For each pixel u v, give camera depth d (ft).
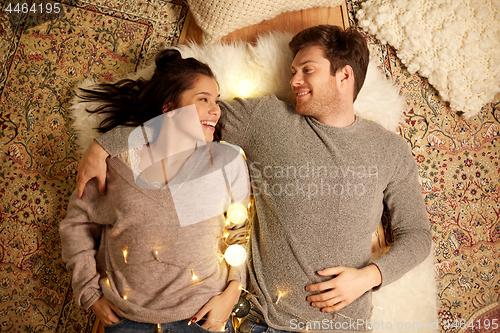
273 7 4.81
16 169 4.68
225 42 5.07
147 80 4.65
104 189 3.73
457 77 5.04
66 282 4.64
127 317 3.49
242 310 3.97
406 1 5.02
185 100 3.90
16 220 4.64
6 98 4.75
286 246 3.99
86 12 4.96
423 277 4.79
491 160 5.33
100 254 3.88
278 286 3.98
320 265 3.93
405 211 4.36
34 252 4.62
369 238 4.24
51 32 4.89
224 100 4.62
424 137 5.24
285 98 4.87
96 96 4.55
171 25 5.09
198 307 3.51
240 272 3.88
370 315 4.22
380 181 4.20
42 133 4.73
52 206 4.68
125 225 3.59
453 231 5.19
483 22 4.99
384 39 5.17
